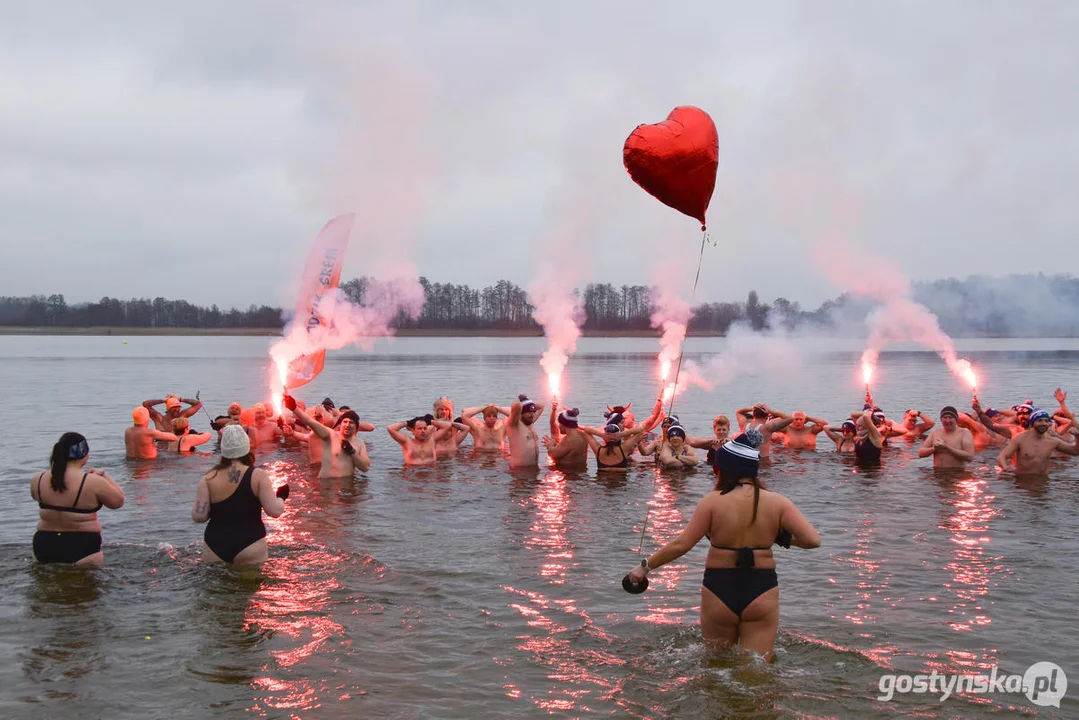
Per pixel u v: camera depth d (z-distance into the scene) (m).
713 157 7.63
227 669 6.63
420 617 7.83
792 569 9.32
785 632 7.32
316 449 17.44
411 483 15.17
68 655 6.89
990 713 5.83
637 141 7.47
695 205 7.76
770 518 6.59
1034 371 55.62
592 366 64.81
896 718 5.76
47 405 30.97
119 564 9.48
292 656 6.89
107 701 6.05
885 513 12.27
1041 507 12.67
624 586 6.83
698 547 10.43
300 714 5.86
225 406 31.77
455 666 6.70
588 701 6.05
